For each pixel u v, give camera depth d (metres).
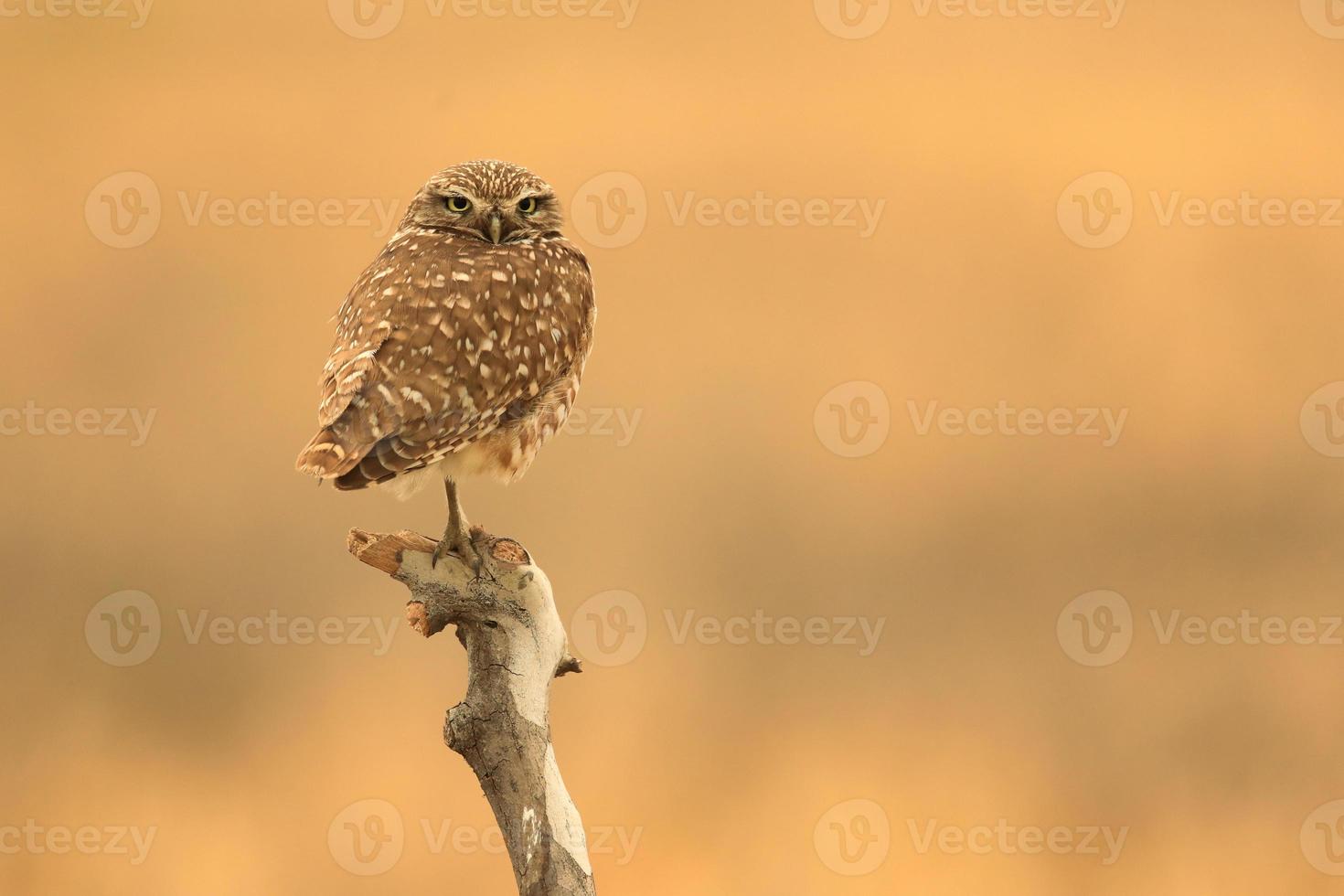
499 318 7.09
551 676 6.21
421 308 6.97
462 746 6.07
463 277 7.13
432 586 6.20
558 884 5.92
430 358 6.86
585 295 7.68
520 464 7.39
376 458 6.62
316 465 6.52
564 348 7.41
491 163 7.82
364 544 6.35
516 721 6.06
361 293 7.20
